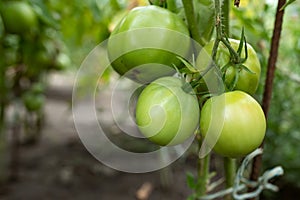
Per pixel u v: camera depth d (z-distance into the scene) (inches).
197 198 35.6
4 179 96.9
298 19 65.9
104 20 58.4
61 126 145.9
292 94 76.0
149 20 27.5
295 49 63.1
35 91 95.0
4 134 98.7
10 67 86.1
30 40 74.5
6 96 90.4
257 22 44.1
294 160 83.0
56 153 116.8
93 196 93.4
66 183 98.3
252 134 26.0
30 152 116.0
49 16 54.1
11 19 57.1
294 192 86.2
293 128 82.4
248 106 26.1
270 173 35.3
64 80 229.1
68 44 77.6
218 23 26.1
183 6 28.3
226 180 34.4
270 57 32.4
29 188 95.0
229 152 26.3
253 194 34.7
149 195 92.5
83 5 62.3
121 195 94.0
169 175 96.3
